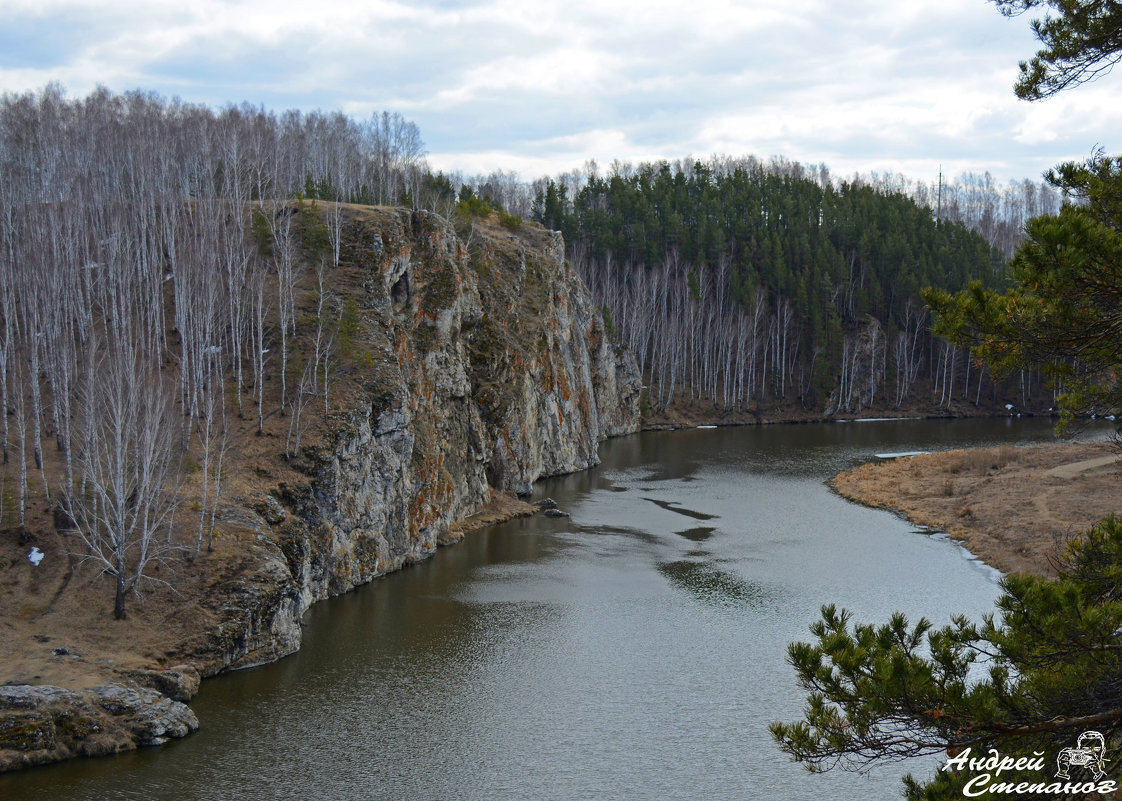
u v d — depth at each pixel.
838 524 70.25
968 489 77.75
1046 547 57.06
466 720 35.97
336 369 60.69
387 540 57.53
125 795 29.81
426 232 75.81
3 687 32.94
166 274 76.56
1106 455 83.06
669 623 47.16
